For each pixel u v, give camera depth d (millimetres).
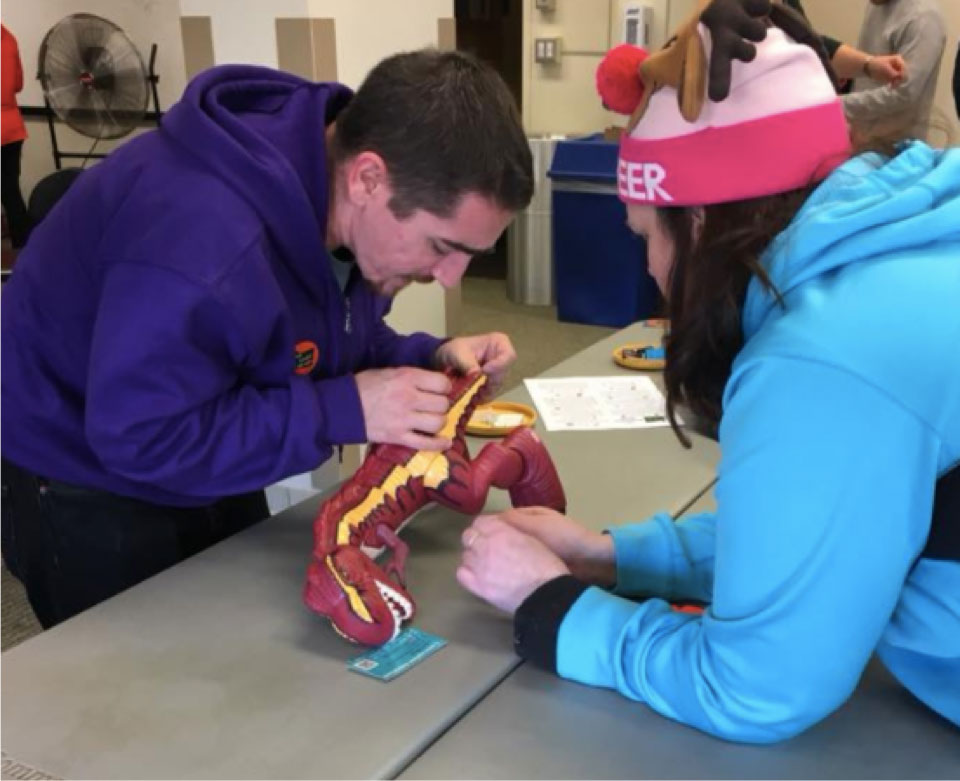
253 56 2215
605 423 1474
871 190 698
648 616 820
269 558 1073
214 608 965
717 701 726
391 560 993
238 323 965
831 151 726
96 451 979
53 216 1126
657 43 4172
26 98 4977
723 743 761
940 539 676
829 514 634
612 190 3977
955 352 636
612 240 4070
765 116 706
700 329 750
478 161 944
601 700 819
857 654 669
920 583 700
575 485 1257
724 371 767
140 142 1081
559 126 4570
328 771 728
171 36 5133
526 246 4562
